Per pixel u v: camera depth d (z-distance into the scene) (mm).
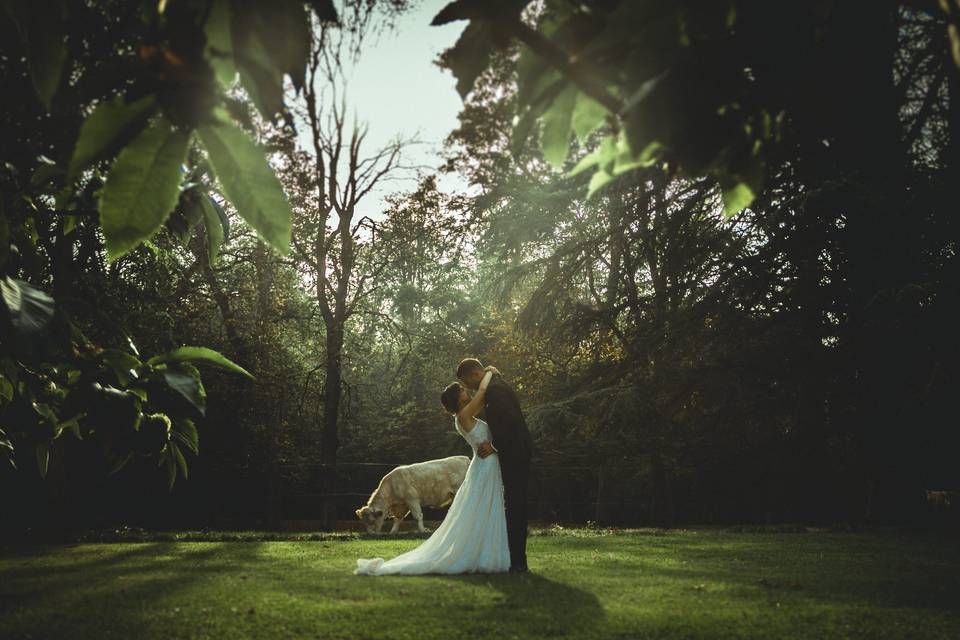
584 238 20359
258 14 1470
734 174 1765
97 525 20406
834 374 15906
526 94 1766
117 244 1534
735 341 17625
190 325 22266
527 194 19250
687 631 3611
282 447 23828
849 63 1843
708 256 18125
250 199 1542
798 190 15406
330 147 12844
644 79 1519
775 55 1685
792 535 10852
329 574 5633
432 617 3898
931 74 12070
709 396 18219
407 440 31344
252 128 1533
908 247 13773
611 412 18297
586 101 1782
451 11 1670
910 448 14352
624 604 4340
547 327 20969
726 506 26562
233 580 5230
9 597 4449
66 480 15516
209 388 22750
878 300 13648
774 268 16547
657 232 18578
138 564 6344
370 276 23844
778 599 4555
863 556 7363
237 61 1496
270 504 23859
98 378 2818
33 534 10164
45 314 2553
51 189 3291
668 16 1533
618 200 19297
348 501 29844
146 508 23625
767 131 1749
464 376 6316
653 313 20047
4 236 2566
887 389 14367
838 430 15820
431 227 22031
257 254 22781
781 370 16750
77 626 3619
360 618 3852
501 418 6004
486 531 5906
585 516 30359
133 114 1472
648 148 1606
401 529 17938
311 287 23922
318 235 21203
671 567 6266
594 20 1661
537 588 4961
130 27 2289
